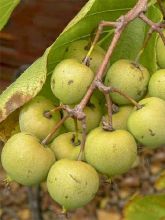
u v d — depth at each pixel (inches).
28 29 32.5
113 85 13.4
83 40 14.0
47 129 13.3
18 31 33.2
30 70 13.4
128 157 12.5
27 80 13.1
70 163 12.5
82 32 13.9
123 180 36.4
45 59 13.1
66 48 13.8
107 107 12.9
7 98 13.1
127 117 13.5
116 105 13.6
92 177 12.4
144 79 13.5
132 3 14.5
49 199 33.3
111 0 14.1
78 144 13.2
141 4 13.1
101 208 36.8
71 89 12.8
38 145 12.8
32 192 26.8
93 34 14.0
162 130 12.9
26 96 13.0
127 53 15.3
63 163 12.5
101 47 15.0
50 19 31.4
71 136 13.3
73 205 12.5
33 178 12.7
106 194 36.6
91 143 12.6
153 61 14.7
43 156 12.7
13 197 36.4
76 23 13.4
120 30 12.9
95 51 13.7
